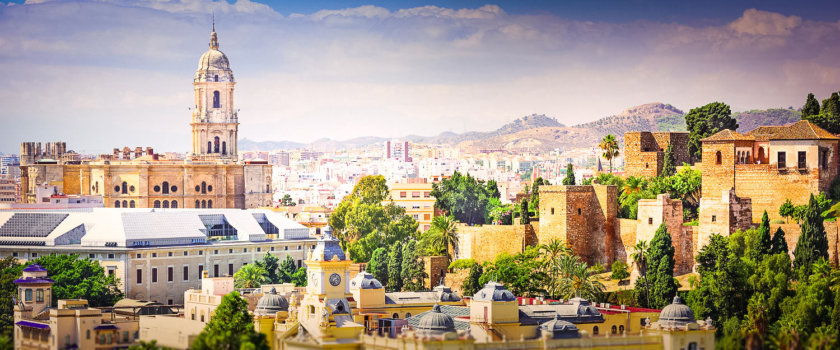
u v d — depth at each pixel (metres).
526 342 193.75
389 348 196.38
